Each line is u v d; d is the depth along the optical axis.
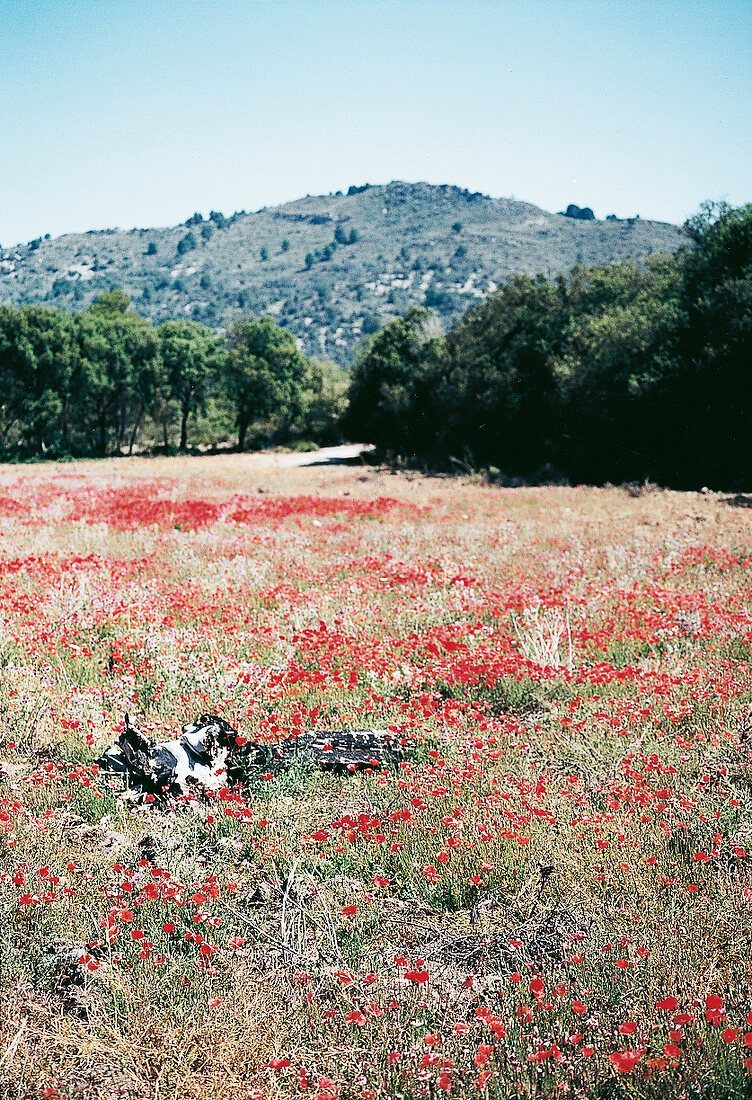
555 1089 3.47
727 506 23.00
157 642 9.55
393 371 50.91
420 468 44.06
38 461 66.00
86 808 5.86
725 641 9.41
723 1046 3.62
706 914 4.52
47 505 24.25
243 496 26.72
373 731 6.88
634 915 4.55
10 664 8.51
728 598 11.18
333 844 5.37
